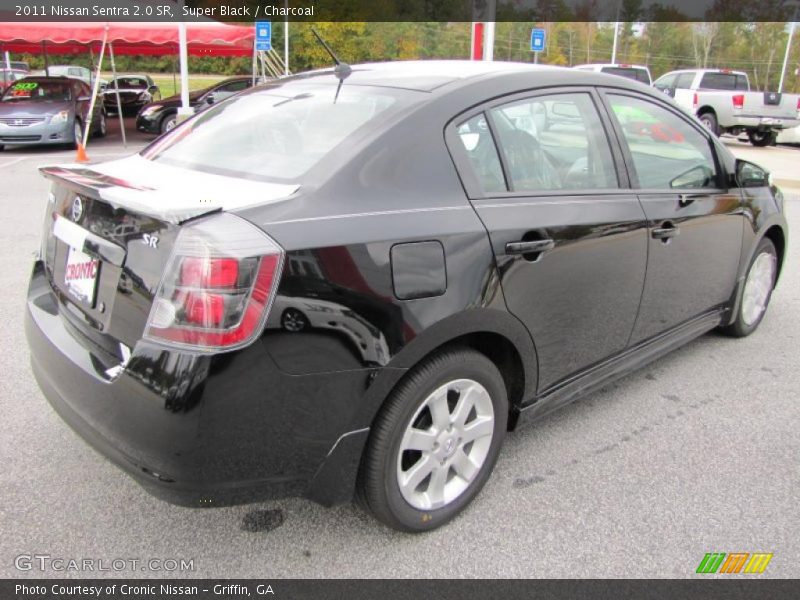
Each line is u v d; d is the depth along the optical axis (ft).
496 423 8.86
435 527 8.50
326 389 6.92
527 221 8.61
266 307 6.43
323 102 9.06
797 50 176.86
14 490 9.08
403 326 7.29
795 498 9.39
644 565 8.03
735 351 14.49
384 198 7.52
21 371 12.50
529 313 8.73
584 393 10.39
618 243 9.93
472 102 8.63
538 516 8.88
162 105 55.67
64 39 45.93
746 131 60.90
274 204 6.93
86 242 7.64
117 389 6.73
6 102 48.26
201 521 8.62
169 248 6.50
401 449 7.77
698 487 9.60
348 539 8.37
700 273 12.22
